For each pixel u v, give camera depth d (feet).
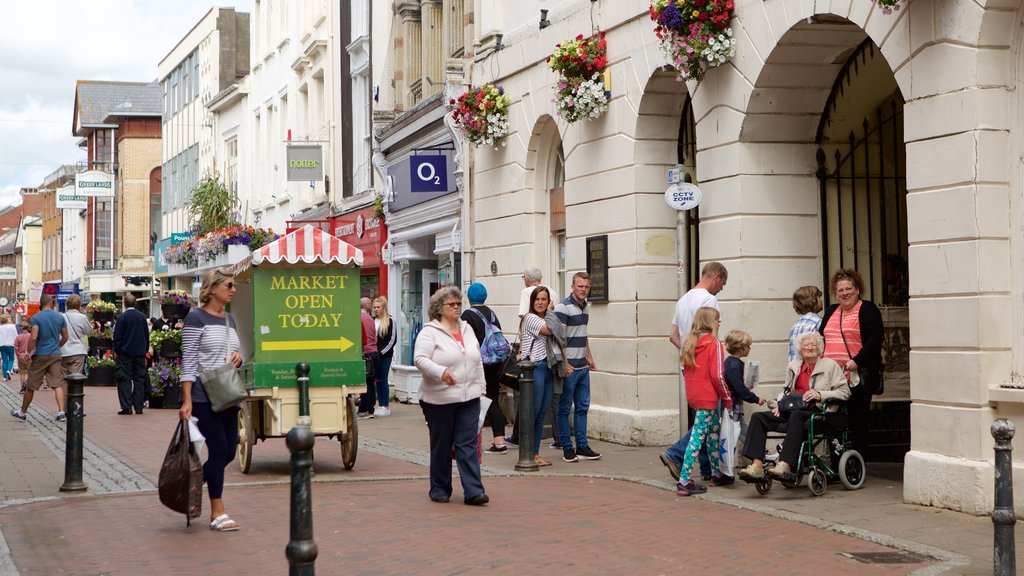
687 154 47.32
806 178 40.57
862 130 40.91
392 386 76.74
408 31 77.66
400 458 44.01
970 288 30.04
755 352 39.86
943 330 30.91
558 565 25.00
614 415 48.21
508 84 58.80
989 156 29.99
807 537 27.71
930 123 31.30
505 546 26.96
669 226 47.21
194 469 29.04
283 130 114.42
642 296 46.96
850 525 28.86
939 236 31.01
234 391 29.37
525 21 57.67
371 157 87.76
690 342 34.32
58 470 41.47
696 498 33.53
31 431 56.29
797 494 33.68
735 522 29.71
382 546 27.12
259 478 39.06
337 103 95.61
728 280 40.60
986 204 29.96
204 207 126.21
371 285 86.63
